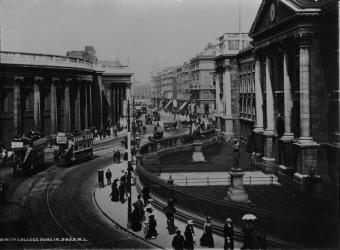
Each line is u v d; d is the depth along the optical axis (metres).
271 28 39.72
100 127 83.44
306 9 32.81
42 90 58.94
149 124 105.00
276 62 41.50
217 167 43.16
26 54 55.53
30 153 40.78
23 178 39.09
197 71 115.75
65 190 34.31
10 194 32.47
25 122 56.00
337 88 32.16
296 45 35.09
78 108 67.62
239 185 29.02
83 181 38.12
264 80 46.28
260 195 31.25
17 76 53.66
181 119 117.44
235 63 66.12
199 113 112.00
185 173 40.28
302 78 33.59
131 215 24.06
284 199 29.84
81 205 29.67
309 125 33.66
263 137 45.56
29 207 28.69
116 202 30.39
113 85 98.00
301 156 33.78
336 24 31.45
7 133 53.03
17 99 53.50
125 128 91.25
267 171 40.53
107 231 23.78
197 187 34.06
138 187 33.81
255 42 46.41
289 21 35.28
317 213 25.56
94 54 96.00
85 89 71.31
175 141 57.28
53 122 59.81
